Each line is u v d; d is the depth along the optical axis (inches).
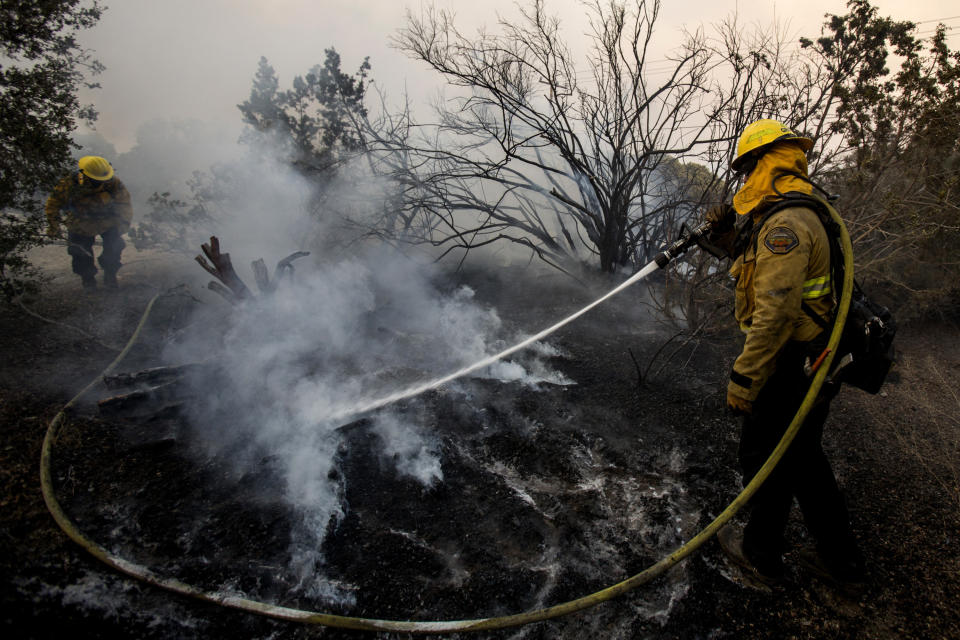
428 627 70.6
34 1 146.2
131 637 68.6
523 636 71.6
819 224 70.6
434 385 128.3
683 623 74.0
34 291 153.6
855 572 75.9
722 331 168.7
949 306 176.2
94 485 90.3
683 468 106.4
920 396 136.2
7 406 107.1
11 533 77.5
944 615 75.0
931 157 155.6
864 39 164.9
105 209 191.0
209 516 87.0
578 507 94.2
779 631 73.1
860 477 104.3
